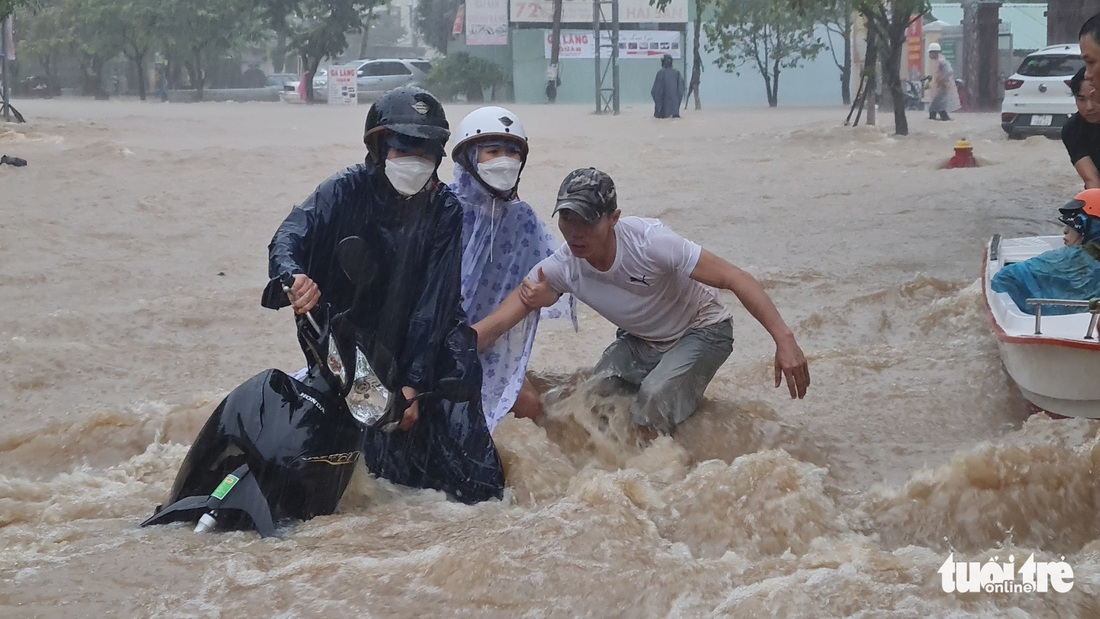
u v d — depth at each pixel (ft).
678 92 104.94
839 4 134.10
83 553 13.44
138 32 177.68
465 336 16.12
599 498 14.80
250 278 31.78
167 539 13.85
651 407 18.21
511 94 169.78
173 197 46.39
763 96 170.60
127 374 22.62
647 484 15.46
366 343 14.84
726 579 12.42
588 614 11.84
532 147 71.31
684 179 53.06
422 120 14.97
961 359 22.26
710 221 40.16
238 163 58.80
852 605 11.60
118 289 30.22
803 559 13.05
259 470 14.24
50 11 191.21
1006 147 66.49
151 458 18.01
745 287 17.39
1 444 18.84
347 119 104.99
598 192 16.74
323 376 14.62
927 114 108.78
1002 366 21.54
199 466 14.58
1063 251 20.56
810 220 39.52
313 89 168.76
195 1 177.06
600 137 80.89
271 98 183.62
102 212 42.29
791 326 25.70
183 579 12.71
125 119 96.22
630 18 168.04
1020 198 41.91
